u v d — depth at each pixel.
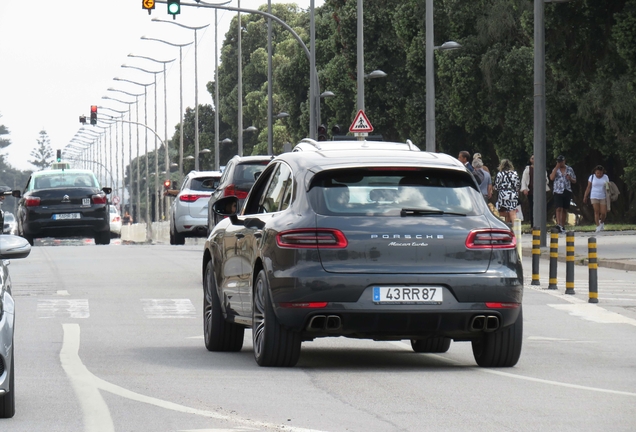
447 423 17.20
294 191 23.38
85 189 78.88
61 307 37.03
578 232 86.56
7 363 16.80
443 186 23.33
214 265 26.84
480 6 110.06
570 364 24.72
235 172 47.34
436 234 22.58
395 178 23.30
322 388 20.83
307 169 23.42
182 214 76.06
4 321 16.73
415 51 124.19
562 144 103.75
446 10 111.50
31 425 16.97
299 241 22.42
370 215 22.64
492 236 22.86
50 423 17.12
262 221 23.89
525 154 113.75
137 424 17.05
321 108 168.12
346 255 22.33
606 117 92.12
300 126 183.12
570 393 20.39
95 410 18.28
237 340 26.67
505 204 62.34
